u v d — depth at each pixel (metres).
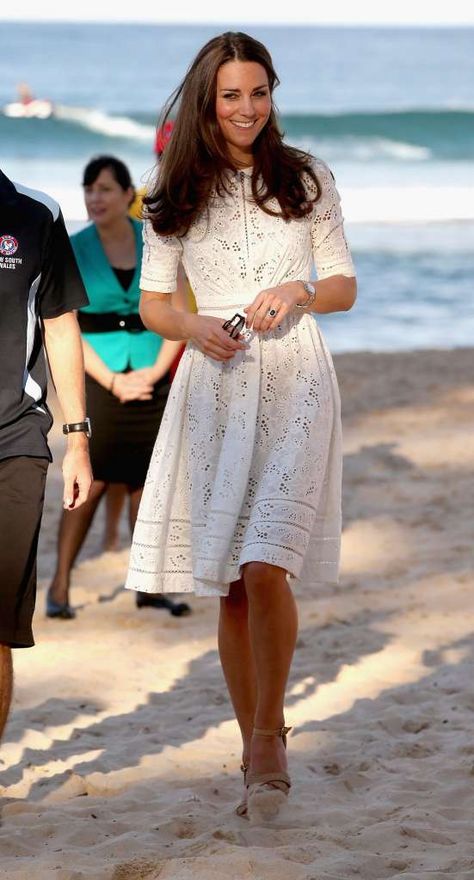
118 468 11.58
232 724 9.23
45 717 9.41
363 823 7.11
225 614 7.28
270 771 7.04
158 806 7.56
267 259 6.98
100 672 10.53
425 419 21.64
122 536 15.30
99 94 122.38
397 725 9.03
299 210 6.90
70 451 6.96
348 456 19.00
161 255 7.22
